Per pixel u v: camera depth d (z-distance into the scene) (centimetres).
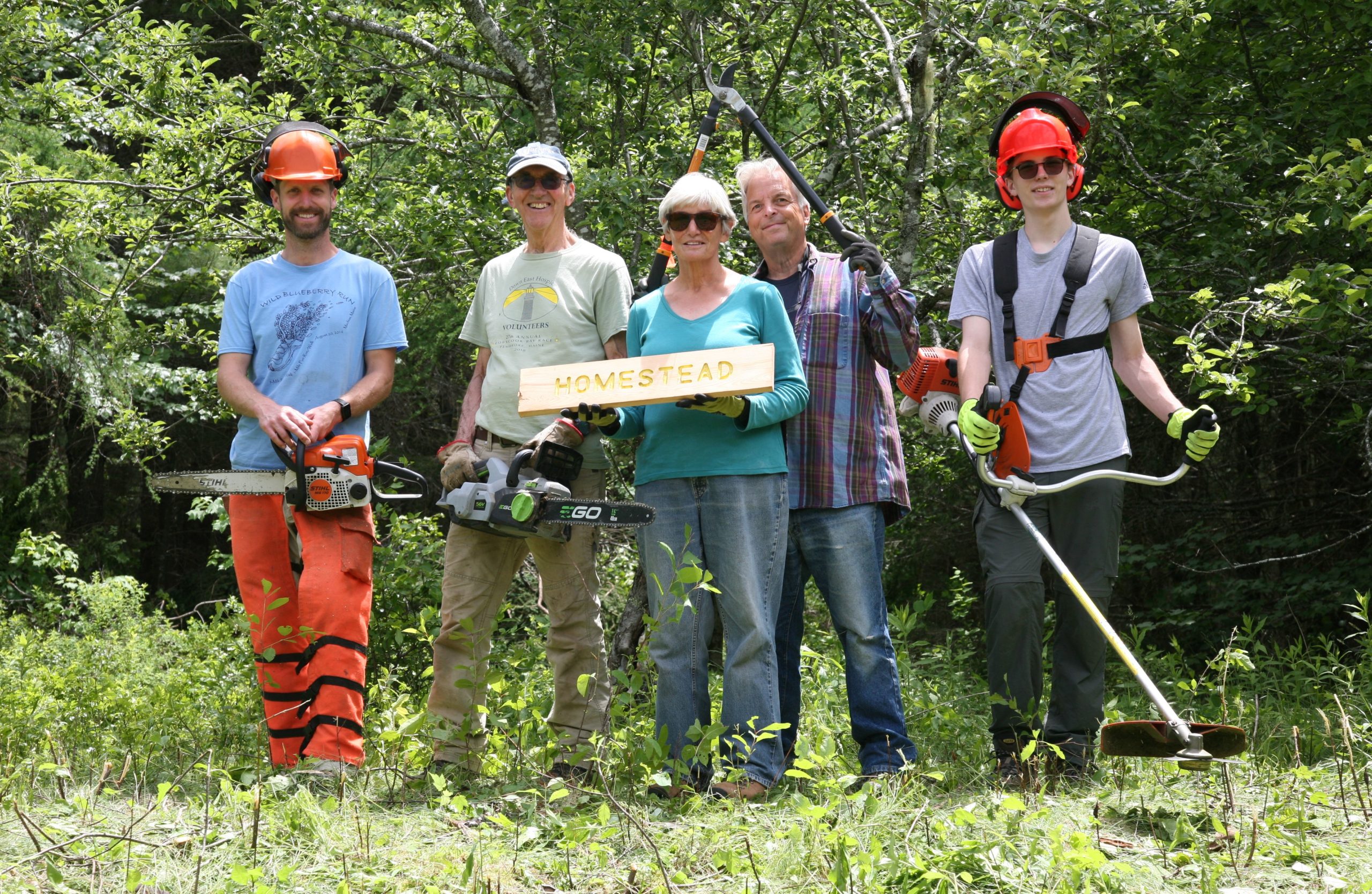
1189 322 639
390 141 752
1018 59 508
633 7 658
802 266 393
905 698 473
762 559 350
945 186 628
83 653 695
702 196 356
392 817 320
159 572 1505
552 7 691
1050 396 376
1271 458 881
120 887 260
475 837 301
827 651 627
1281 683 505
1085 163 579
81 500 1419
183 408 1062
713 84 423
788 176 398
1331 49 642
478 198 676
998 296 388
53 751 365
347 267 405
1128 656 306
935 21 601
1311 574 800
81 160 1031
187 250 1015
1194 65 652
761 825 308
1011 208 400
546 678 509
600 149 736
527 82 672
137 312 1145
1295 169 489
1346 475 830
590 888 269
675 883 267
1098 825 305
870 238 691
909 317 372
